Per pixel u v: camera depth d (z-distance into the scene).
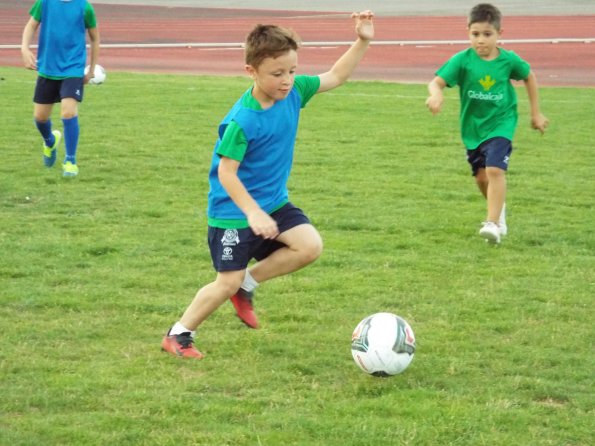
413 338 7.07
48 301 8.78
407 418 6.33
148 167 15.36
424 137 18.55
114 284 9.42
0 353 7.46
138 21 50.72
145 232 11.47
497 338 8.02
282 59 6.90
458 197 13.62
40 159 15.85
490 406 6.52
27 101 22.50
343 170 15.38
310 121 20.34
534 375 7.18
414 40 40.91
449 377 7.10
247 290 7.75
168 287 9.38
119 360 7.39
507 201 13.51
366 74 30.27
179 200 13.17
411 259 10.46
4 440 5.91
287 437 6.00
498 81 11.26
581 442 6.05
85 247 10.70
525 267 10.20
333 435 6.05
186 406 6.46
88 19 14.42
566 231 11.84
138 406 6.46
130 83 26.36
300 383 6.97
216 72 30.98
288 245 7.56
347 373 7.19
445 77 11.34
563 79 28.94
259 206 7.38
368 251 10.83
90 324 8.24
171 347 7.50
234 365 7.32
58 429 6.07
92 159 15.91
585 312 8.73
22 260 10.18
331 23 49.47
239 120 7.03
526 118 20.88
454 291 9.33
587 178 15.11
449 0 63.41
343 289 9.37
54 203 12.88
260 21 50.81
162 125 19.50
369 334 6.99
